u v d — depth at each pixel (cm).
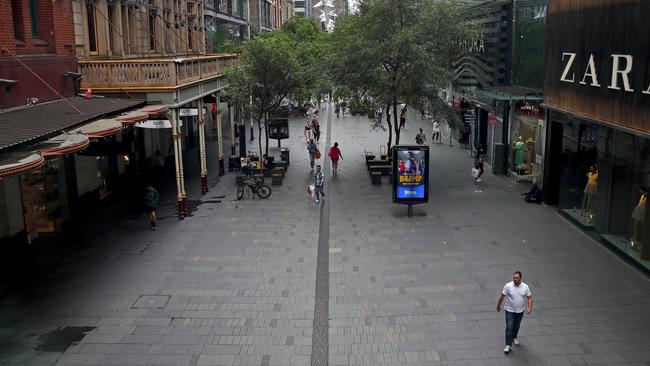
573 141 2019
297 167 3272
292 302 1424
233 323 1314
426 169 2133
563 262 1650
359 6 2970
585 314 1314
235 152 3600
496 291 1455
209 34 5103
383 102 2933
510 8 2836
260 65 2977
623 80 1509
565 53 1953
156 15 3475
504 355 1145
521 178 2722
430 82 2772
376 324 1295
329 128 4972
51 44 2117
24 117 1678
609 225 1758
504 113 2898
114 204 2505
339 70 2886
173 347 1207
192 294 1480
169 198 2591
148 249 1850
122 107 1948
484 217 2139
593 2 1714
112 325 1310
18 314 1373
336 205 2398
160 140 3553
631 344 1176
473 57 3359
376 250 1795
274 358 1158
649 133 1383
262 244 1884
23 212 1861
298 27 6328
